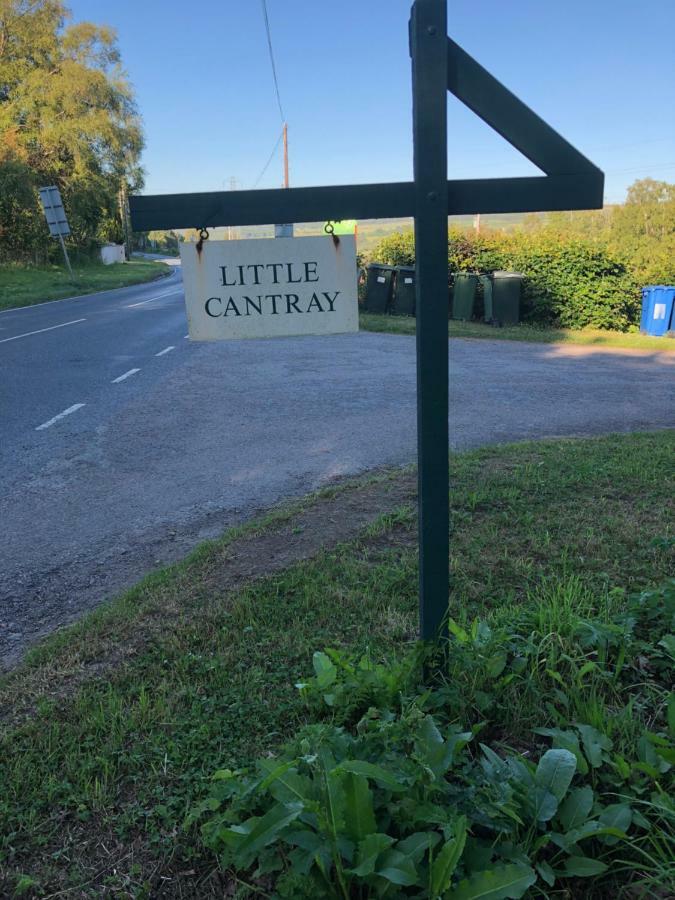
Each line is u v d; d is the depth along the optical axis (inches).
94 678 113.0
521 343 563.2
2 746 96.6
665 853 74.9
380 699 97.1
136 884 75.6
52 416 327.9
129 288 1451.8
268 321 105.8
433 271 92.8
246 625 127.6
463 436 276.8
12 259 1822.1
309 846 70.7
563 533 162.6
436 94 90.4
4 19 1872.5
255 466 245.4
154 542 183.6
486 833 77.9
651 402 341.4
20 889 74.4
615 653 110.2
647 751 85.4
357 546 161.0
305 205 97.2
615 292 638.5
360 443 270.4
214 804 80.2
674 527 163.8
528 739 94.0
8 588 160.1
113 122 1968.5
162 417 322.7
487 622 118.9
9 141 1763.0
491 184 95.0
